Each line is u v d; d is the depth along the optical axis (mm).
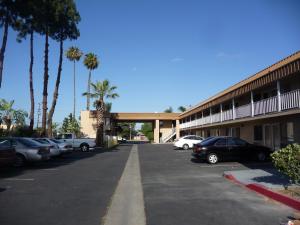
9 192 12133
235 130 36312
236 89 29234
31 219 8492
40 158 20547
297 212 9156
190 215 8875
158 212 9211
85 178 15750
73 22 42219
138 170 19047
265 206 9844
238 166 20609
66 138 40656
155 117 67125
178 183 14180
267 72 22812
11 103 42562
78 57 64125
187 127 57000
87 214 9000
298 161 10125
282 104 21656
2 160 17094
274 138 26828
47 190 12539
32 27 39344
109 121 63250
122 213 9117
